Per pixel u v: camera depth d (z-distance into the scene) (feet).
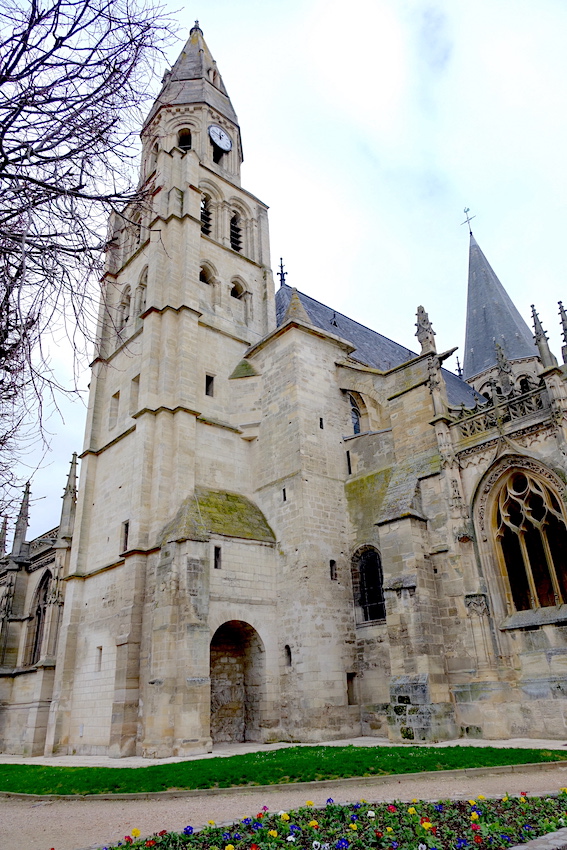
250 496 103.71
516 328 200.13
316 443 99.81
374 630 88.33
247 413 108.78
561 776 45.14
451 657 73.82
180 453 95.91
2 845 34.91
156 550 88.22
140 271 121.70
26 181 24.73
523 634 69.51
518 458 74.02
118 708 80.74
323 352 109.40
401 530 78.95
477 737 68.33
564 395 71.05
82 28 23.43
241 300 127.34
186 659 77.10
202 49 157.17
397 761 53.01
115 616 94.68
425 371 92.22
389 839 27.53
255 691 87.81
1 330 24.82
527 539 76.74
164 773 55.72
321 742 78.64
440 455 81.66
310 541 91.40
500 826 28.99
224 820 36.94
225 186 136.98
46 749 97.40
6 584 150.51
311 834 29.22
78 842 34.45
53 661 115.03
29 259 24.08
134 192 27.37
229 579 87.97
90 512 112.68
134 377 111.14
